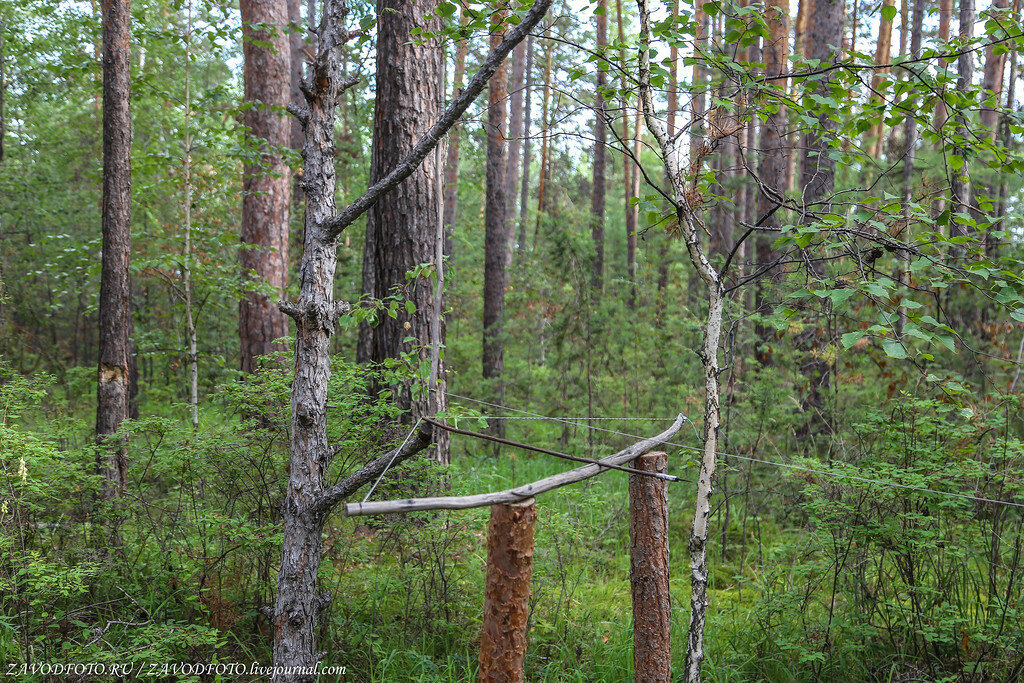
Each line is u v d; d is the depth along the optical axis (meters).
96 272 7.01
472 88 2.64
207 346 11.47
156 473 4.38
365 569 4.72
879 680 3.90
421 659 3.85
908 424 4.16
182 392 10.81
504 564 2.80
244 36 6.82
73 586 3.46
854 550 4.29
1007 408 4.11
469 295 15.55
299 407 2.76
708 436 3.36
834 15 8.54
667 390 9.16
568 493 5.24
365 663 3.96
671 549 6.38
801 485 5.18
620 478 7.75
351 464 4.28
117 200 5.34
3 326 10.08
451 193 15.20
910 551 3.92
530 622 4.25
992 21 2.90
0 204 11.30
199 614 4.08
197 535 4.33
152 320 11.94
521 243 16.44
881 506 4.07
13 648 3.48
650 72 3.43
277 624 2.77
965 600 4.14
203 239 7.54
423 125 6.25
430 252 6.24
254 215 9.12
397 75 6.16
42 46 8.91
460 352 11.63
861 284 2.47
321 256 2.77
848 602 4.32
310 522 2.77
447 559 4.71
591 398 8.59
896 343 2.12
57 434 4.25
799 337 7.32
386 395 3.36
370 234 8.31
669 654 3.38
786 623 4.50
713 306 3.40
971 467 3.87
